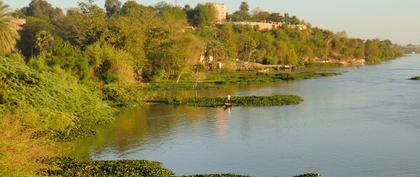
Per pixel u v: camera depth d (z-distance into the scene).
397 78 141.25
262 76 144.62
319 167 45.53
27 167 28.73
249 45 187.25
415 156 48.84
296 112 77.88
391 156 49.03
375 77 146.88
